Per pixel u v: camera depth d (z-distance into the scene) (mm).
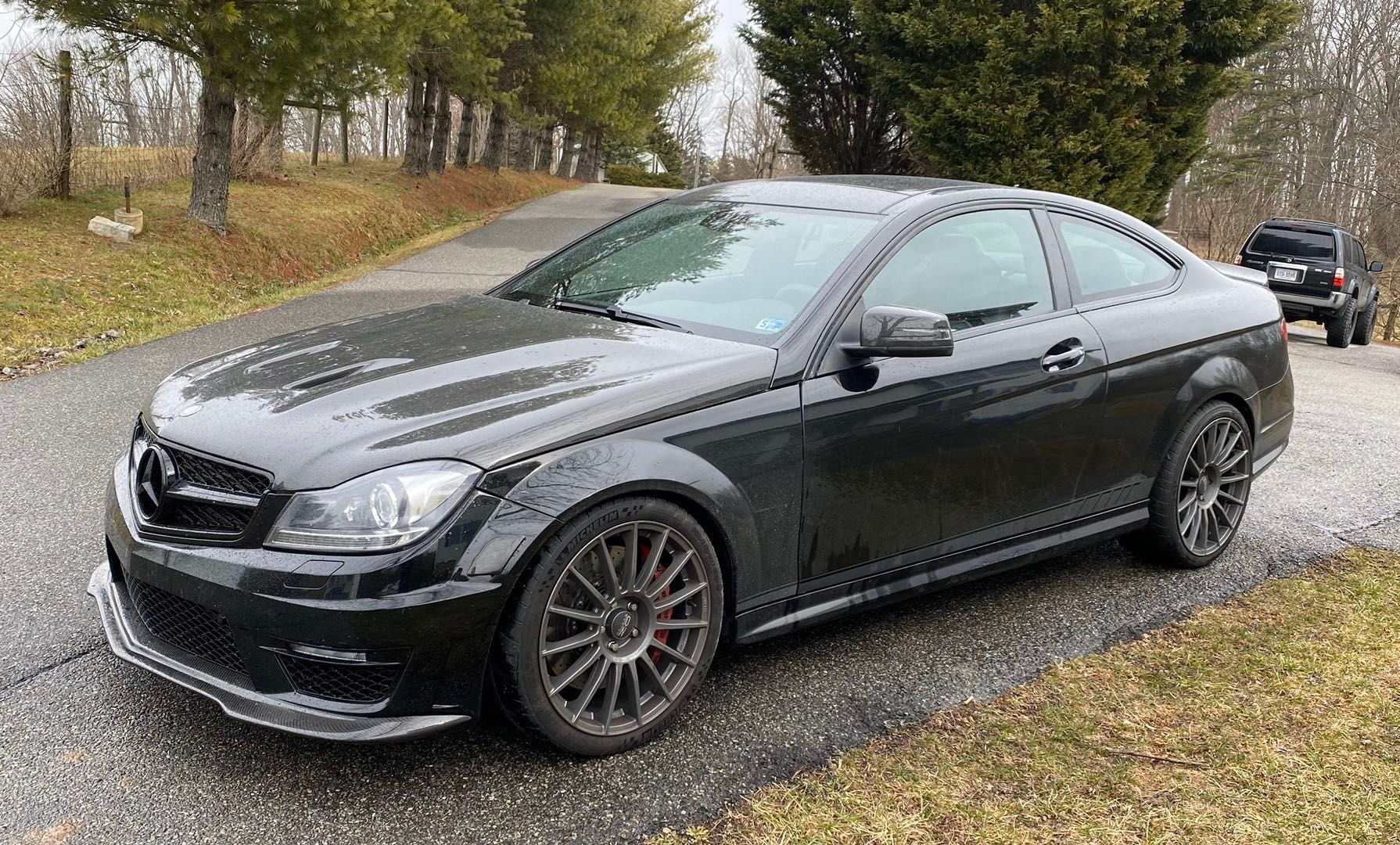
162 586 2529
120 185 15219
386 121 31188
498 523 2404
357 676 2412
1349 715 3027
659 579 2727
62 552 4016
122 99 15953
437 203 24594
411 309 3738
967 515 3426
